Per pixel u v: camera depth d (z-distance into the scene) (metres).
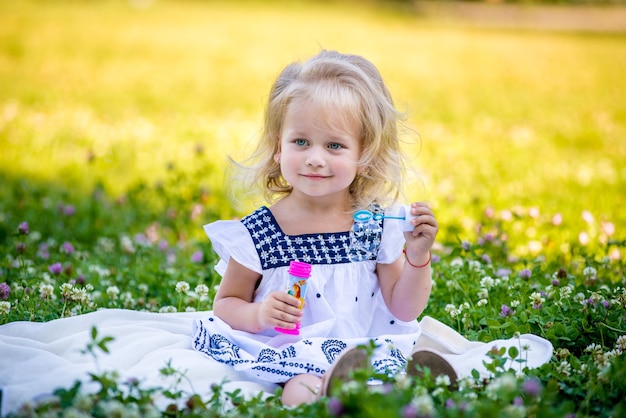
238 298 3.74
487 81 17.72
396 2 31.62
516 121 13.17
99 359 3.52
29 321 4.09
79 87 14.86
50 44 19.34
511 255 5.71
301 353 3.45
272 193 4.01
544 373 3.38
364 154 3.73
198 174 7.37
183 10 27.67
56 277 4.86
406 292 3.69
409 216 3.58
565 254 5.98
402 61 20.11
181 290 4.48
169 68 17.78
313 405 2.93
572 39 25.02
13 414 2.89
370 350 3.02
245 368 3.42
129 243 5.73
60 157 9.42
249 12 28.47
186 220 6.71
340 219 3.79
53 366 3.33
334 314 3.66
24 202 7.29
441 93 16.06
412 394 2.97
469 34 25.91
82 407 2.84
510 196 8.13
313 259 3.70
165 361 3.34
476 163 9.73
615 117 13.56
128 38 21.28
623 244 5.12
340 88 3.66
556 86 17.05
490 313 4.36
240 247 3.69
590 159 10.27
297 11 29.58
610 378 3.24
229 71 17.86
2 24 21.52
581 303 4.20
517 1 31.11
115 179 8.72
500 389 2.92
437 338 3.85
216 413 2.94
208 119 12.27
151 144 10.04
